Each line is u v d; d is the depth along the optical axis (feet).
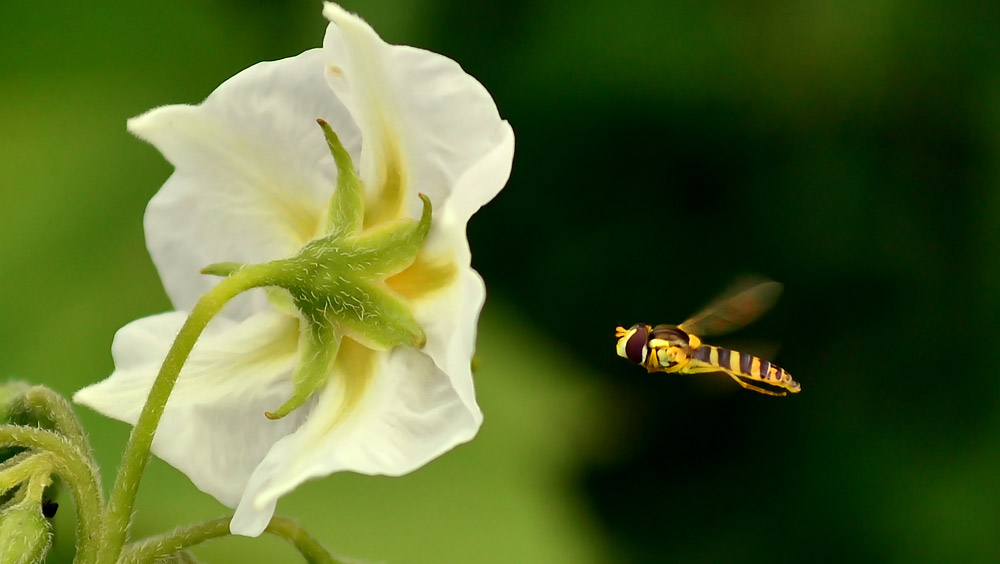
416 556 1.18
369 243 1.09
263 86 1.10
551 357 1.23
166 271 1.11
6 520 1.07
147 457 1.08
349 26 1.08
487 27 1.23
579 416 1.22
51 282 1.18
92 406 1.10
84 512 1.08
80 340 1.18
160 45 1.20
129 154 1.20
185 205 1.11
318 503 1.18
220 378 1.10
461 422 1.08
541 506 1.19
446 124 1.09
